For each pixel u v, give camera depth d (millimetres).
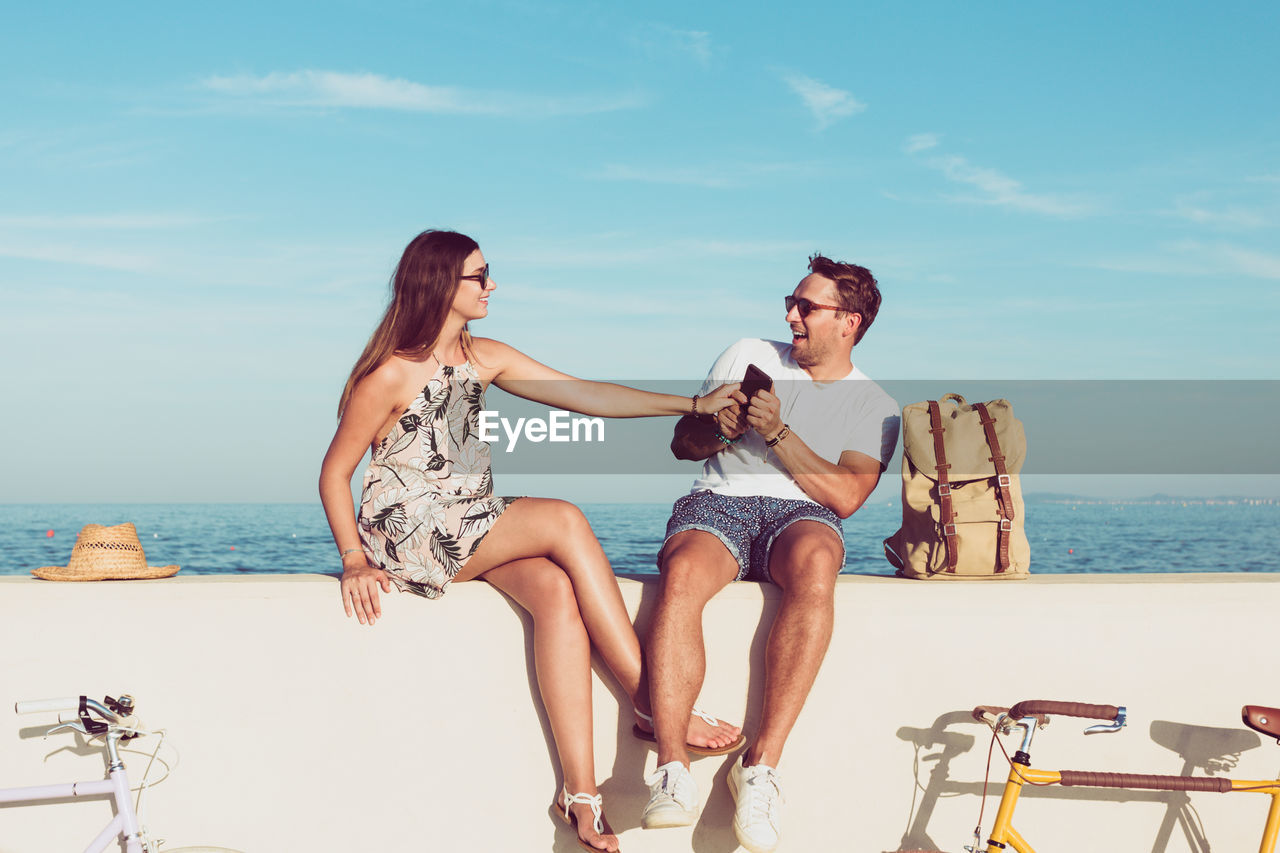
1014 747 2688
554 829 2627
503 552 2584
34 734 2557
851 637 2686
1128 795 2725
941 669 2695
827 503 2812
